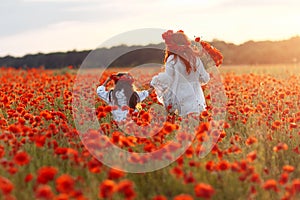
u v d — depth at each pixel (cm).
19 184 525
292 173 629
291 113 919
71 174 578
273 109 890
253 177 489
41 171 427
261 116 798
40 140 565
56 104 1077
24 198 498
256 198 530
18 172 539
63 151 544
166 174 552
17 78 1852
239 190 522
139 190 544
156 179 558
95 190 502
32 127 723
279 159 675
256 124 780
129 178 556
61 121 778
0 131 751
